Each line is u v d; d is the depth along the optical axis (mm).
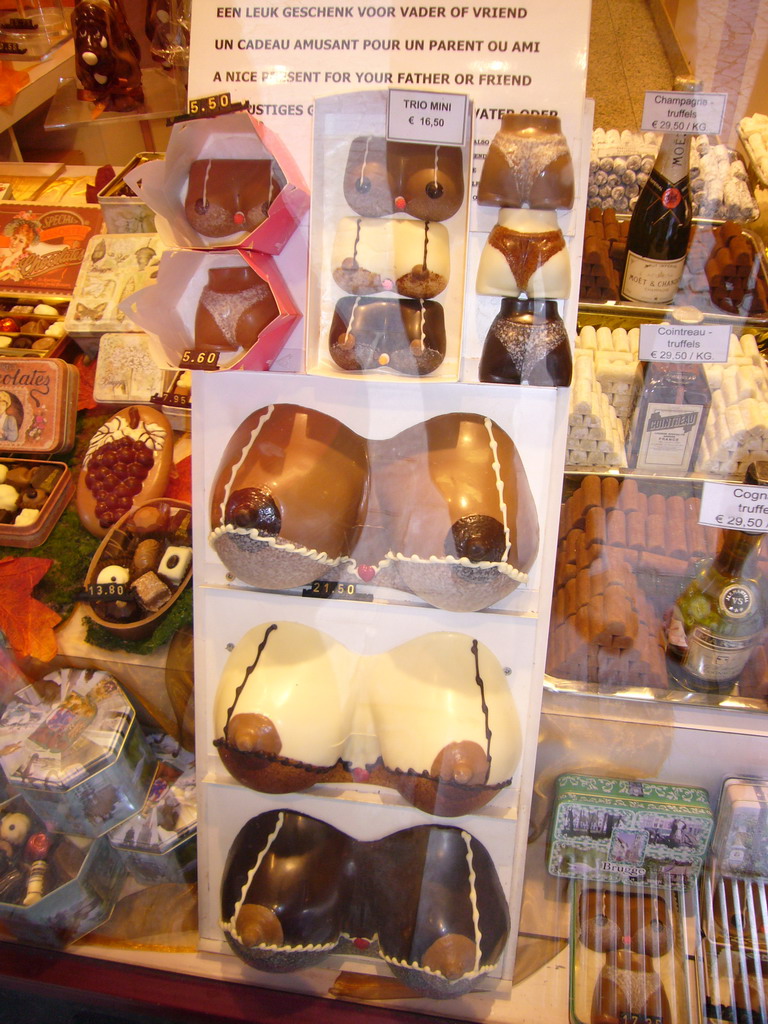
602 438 762
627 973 703
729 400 758
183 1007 716
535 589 631
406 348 577
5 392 877
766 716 705
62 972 737
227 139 577
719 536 710
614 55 862
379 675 656
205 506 644
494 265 564
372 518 613
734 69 815
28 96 1116
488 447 596
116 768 727
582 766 764
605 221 862
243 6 564
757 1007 691
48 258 987
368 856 700
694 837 723
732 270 780
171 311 604
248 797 700
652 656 705
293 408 617
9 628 774
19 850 739
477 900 664
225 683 655
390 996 708
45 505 836
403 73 558
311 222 581
